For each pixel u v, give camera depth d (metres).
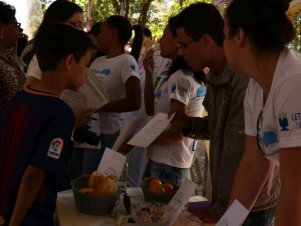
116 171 1.79
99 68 2.90
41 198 1.49
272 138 1.18
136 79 2.76
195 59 1.69
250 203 1.40
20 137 1.49
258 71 1.12
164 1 13.41
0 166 1.52
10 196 1.49
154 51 3.02
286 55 1.09
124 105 2.71
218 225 1.15
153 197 1.65
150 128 1.87
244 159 1.41
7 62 2.46
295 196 1.03
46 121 1.46
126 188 1.89
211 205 1.66
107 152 1.82
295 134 1.01
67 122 1.48
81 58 1.65
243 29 1.10
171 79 2.21
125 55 2.83
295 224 1.03
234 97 1.50
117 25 2.86
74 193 1.61
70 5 2.41
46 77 1.60
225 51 1.19
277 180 1.50
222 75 1.57
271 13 1.07
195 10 1.66
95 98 2.16
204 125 1.98
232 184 1.50
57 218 1.62
